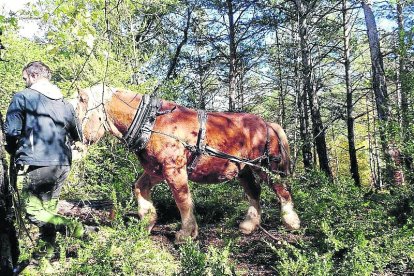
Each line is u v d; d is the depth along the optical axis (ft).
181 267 11.80
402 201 18.44
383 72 31.19
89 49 11.38
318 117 51.26
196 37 57.88
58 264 11.94
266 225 20.70
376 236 14.78
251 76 70.54
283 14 52.90
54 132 11.87
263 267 14.82
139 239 12.17
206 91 63.41
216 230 18.38
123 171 20.13
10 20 10.96
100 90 15.76
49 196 11.85
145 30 40.68
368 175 100.83
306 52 48.55
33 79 12.21
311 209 16.49
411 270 13.52
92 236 12.06
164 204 21.79
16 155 11.50
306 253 13.85
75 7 10.67
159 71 39.88
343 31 57.00
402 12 42.37
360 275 11.87
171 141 16.15
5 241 8.85
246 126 18.60
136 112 15.99
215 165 17.37
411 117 21.12
